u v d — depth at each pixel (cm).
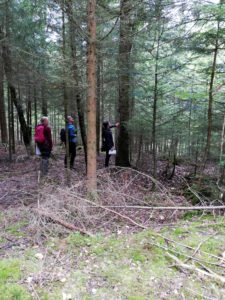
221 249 345
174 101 780
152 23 579
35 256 325
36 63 706
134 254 332
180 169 899
